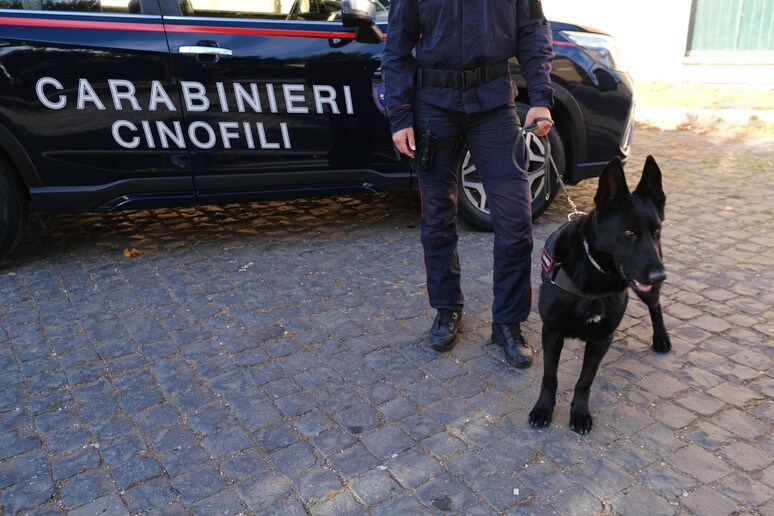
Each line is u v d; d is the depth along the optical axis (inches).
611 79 176.6
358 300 141.3
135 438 97.3
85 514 82.8
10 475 89.7
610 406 102.8
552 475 87.9
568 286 90.5
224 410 103.8
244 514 82.3
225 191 158.7
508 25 104.9
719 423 97.9
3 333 127.6
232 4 151.1
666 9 374.6
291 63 153.6
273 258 163.5
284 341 125.0
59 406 105.2
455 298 122.4
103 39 142.0
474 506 82.5
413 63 110.4
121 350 121.8
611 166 85.4
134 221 189.2
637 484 85.7
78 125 144.6
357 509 82.5
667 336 118.0
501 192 110.5
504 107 109.1
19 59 138.1
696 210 193.3
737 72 367.9
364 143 163.9
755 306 134.3
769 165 238.8
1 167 145.9
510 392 107.7
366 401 105.7
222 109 151.8
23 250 168.7
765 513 80.0
